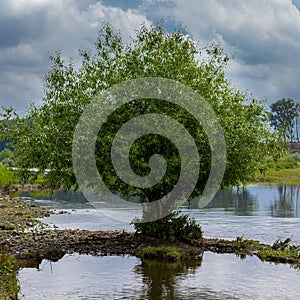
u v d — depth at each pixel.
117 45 22.06
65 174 20.72
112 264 17.88
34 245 20.89
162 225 21.03
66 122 21.14
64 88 21.80
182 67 21.14
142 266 17.58
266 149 21.56
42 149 20.59
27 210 34.09
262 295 14.29
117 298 13.99
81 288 14.92
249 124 21.42
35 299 13.86
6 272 16.34
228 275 16.39
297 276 16.31
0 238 22.27
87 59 22.06
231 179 21.23
